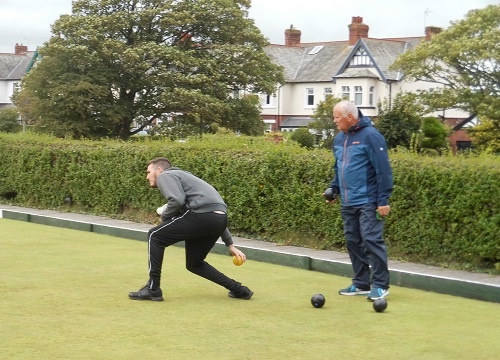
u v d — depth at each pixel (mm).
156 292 6297
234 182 10422
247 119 39938
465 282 6770
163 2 39469
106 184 12656
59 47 37406
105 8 40156
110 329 5309
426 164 8164
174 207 6184
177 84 38125
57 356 4613
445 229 8086
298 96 55438
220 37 40312
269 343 5035
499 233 7555
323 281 7453
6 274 7379
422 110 33188
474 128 33375
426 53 33812
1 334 5105
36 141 14219
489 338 5238
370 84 50344
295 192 9617
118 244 9828
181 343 4988
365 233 6508
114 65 39219
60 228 11711
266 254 8695
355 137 6562
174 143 11812
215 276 6410
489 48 31688
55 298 6297
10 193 15156
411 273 7227
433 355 4801
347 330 5422
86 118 38344
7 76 74000
